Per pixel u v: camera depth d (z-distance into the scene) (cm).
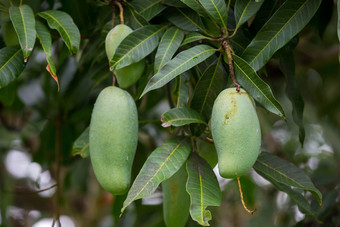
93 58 124
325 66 171
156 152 94
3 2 113
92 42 119
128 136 90
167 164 94
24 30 98
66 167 156
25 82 152
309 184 101
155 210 147
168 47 99
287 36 98
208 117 101
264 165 103
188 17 104
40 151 158
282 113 92
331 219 138
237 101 88
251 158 87
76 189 170
